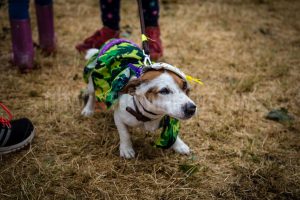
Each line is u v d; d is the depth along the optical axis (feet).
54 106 10.77
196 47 14.53
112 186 8.13
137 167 8.73
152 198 7.86
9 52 13.55
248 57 14.07
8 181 8.10
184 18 17.16
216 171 8.66
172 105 7.47
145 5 12.28
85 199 7.77
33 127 9.43
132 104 8.21
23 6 11.55
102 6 12.85
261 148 9.45
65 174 8.39
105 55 8.90
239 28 16.48
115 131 9.96
